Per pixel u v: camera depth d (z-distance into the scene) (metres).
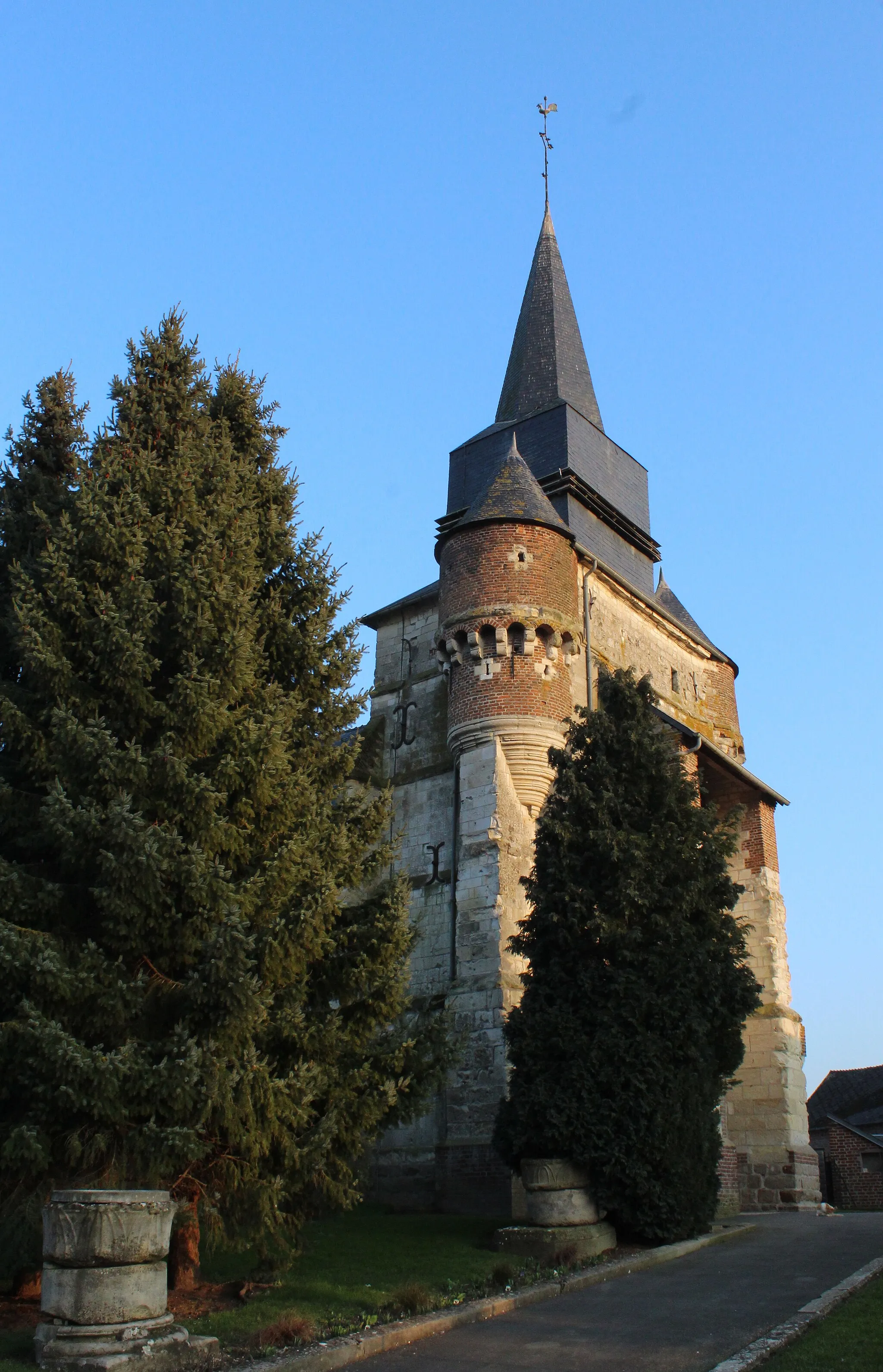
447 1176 21.28
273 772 13.42
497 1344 10.76
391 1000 14.31
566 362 36.19
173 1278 12.80
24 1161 11.28
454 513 33.69
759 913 28.66
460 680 24.92
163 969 12.81
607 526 32.72
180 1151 11.30
